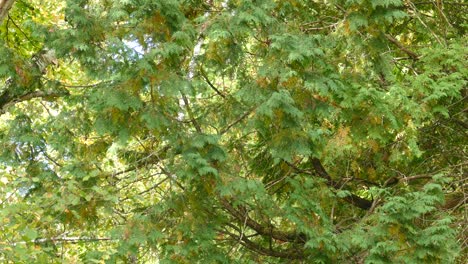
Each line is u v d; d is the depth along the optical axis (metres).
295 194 8.18
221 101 9.05
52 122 8.01
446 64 8.34
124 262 7.54
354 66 8.48
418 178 9.56
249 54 8.61
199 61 8.24
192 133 7.73
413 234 7.31
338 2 8.90
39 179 7.13
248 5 7.19
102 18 7.16
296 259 9.52
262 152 9.59
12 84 8.20
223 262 8.03
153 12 7.16
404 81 9.38
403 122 8.02
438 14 9.79
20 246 5.85
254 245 9.54
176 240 7.86
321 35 8.06
